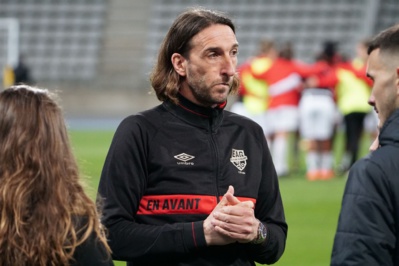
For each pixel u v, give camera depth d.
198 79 4.62
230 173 4.68
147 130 4.68
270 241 4.70
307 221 12.54
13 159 3.61
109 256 3.66
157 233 4.50
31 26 40.16
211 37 4.60
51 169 3.61
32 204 3.57
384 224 3.92
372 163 4.01
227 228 4.38
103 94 36.31
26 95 3.71
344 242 3.94
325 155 18.36
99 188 4.66
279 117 18.58
